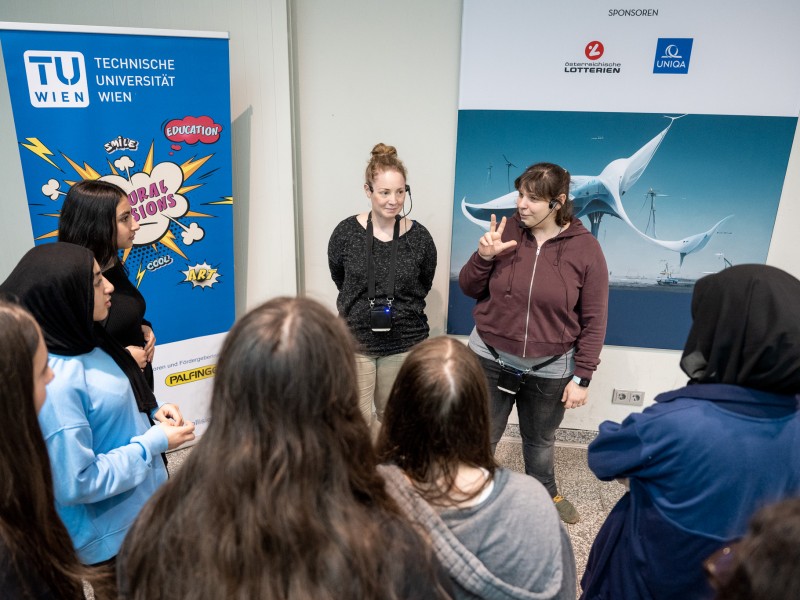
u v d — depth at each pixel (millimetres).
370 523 678
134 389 1433
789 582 545
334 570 632
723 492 964
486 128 2479
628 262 2572
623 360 2715
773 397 968
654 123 2379
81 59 2090
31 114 2094
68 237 1562
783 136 2330
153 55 2178
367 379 2344
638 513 1112
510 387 2096
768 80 2273
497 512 833
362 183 2688
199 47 2236
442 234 2709
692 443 972
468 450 885
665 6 2236
